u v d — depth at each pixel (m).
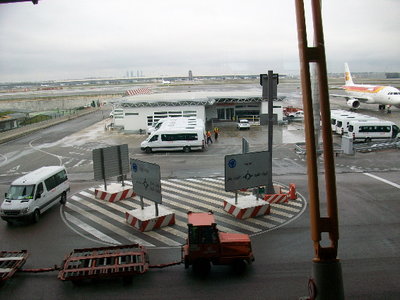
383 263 14.41
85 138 50.44
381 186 24.98
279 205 21.88
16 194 20.09
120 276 13.26
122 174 24.56
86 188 26.81
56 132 57.94
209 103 54.91
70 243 17.31
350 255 15.20
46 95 130.12
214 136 47.75
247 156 19.94
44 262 15.39
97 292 12.93
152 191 18.78
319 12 7.31
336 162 32.50
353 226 18.33
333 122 45.84
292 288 12.72
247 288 12.84
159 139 38.22
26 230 19.14
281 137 45.75
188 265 14.10
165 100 53.28
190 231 13.65
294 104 85.94
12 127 64.75
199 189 25.59
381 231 17.64
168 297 12.45
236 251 13.72
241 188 20.12
